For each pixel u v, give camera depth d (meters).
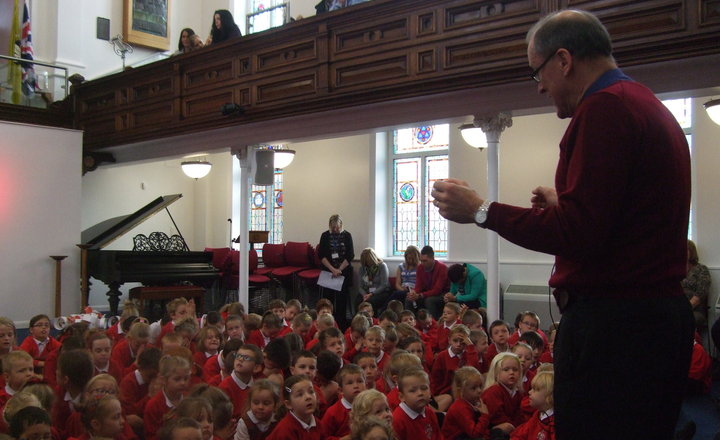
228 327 5.87
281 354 4.54
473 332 5.57
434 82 6.90
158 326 6.55
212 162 14.30
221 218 14.05
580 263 1.56
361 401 3.20
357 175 11.91
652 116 1.51
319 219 12.46
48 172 10.75
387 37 7.30
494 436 3.99
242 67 8.81
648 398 1.49
